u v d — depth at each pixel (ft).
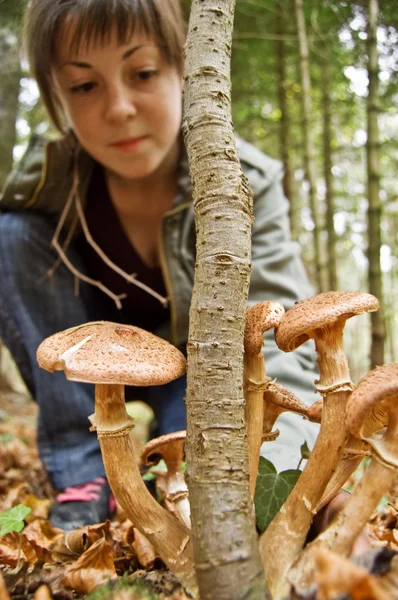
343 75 18.66
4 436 20.42
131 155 8.58
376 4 12.48
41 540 6.81
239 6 18.33
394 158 24.34
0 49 23.65
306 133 18.81
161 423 9.73
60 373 8.97
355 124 23.56
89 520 7.36
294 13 17.97
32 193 9.95
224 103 4.53
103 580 4.80
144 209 10.22
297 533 4.25
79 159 9.85
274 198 10.27
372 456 4.01
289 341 4.39
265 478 5.38
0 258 9.68
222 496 3.82
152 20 7.76
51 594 4.76
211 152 4.38
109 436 4.59
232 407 4.05
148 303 11.00
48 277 9.85
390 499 7.19
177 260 9.42
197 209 4.42
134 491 4.59
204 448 3.95
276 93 23.36
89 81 8.00
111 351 4.29
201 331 4.18
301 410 5.30
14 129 25.13
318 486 4.33
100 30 7.48
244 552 3.68
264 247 9.75
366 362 39.09
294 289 9.52
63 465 8.29
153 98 8.25
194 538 3.84
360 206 29.76
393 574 3.93
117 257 10.64
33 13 8.00
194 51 4.60
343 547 3.97
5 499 10.43
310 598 3.83
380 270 13.01
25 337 9.34
